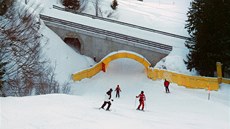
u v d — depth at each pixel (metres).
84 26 54.44
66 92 40.56
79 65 52.59
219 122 24.17
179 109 30.77
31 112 18.95
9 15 36.28
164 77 45.66
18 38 34.09
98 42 54.50
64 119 18.23
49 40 52.38
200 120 24.62
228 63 44.81
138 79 48.56
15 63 32.69
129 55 51.25
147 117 23.17
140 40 52.03
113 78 49.97
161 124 20.64
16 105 20.47
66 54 52.78
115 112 23.41
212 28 44.41
